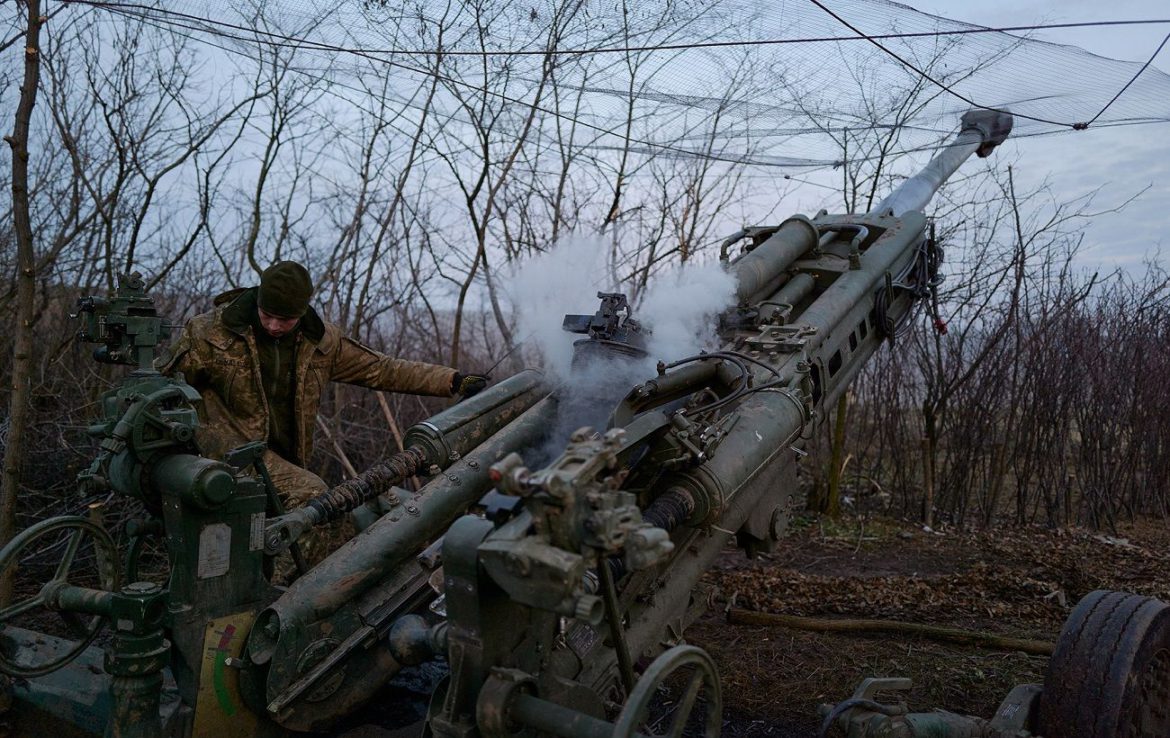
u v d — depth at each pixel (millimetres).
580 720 1992
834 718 2586
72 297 6074
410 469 3049
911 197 5066
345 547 2803
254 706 2574
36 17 3498
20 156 3477
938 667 4055
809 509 7066
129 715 2400
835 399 4059
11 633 3035
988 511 6848
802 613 4785
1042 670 4020
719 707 2174
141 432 2490
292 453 3521
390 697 3041
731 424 2916
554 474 1800
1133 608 2910
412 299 6750
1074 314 6879
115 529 5043
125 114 5664
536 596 1861
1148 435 7004
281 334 3338
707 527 2812
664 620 2826
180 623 2463
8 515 3574
